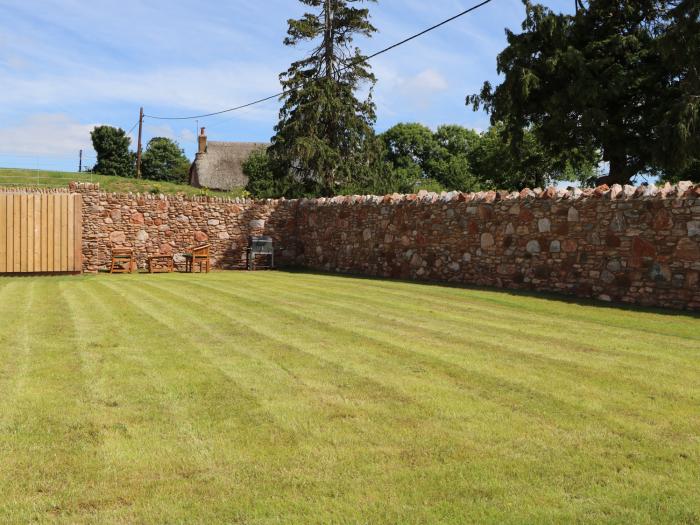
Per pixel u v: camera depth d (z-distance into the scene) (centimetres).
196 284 1233
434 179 4809
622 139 2070
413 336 645
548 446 338
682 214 845
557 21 2091
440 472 303
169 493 279
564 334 668
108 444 333
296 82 2553
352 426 365
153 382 453
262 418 378
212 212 1816
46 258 1560
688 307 836
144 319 750
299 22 2522
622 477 299
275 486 287
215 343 602
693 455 326
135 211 1716
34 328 675
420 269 1341
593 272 968
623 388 450
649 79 2003
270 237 1811
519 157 2338
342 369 498
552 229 1039
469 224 1213
